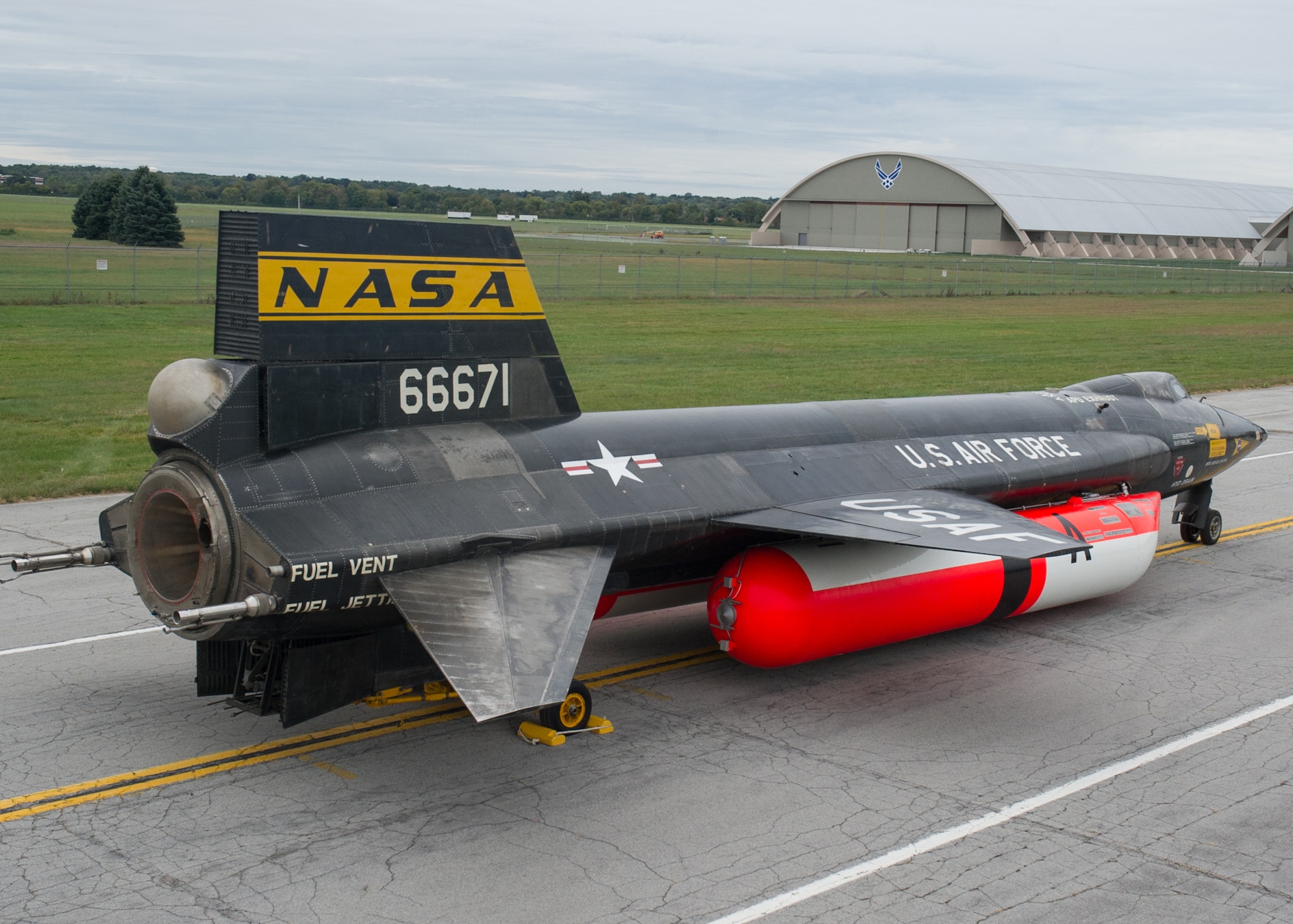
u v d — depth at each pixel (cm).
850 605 1177
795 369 3497
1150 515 1505
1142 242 11375
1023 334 4716
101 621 1341
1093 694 1173
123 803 905
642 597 1259
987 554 1009
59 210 13612
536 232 13838
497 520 1034
